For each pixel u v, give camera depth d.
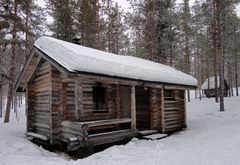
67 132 9.28
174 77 13.02
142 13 21.73
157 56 21.19
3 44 17.70
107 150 8.61
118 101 11.21
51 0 20.81
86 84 10.00
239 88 48.41
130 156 7.73
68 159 8.32
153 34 21.38
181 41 23.95
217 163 6.31
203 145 8.65
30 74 11.53
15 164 6.89
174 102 13.80
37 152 8.71
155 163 6.83
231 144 8.17
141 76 10.50
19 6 18.39
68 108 9.88
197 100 29.77
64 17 20.67
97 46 24.06
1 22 16.59
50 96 9.80
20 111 34.97
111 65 9.33
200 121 16.45
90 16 21.92
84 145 8.32
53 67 9.91
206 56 29.83
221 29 19.70
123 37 27.39
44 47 9.80
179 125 14.02
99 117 10.39
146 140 10.40
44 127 10.62
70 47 9.54
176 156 7.43
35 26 19.66
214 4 19.42
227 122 14.70
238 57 32.84
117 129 11.11
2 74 18.09
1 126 14.76
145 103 12.94
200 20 22.28
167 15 21.00
